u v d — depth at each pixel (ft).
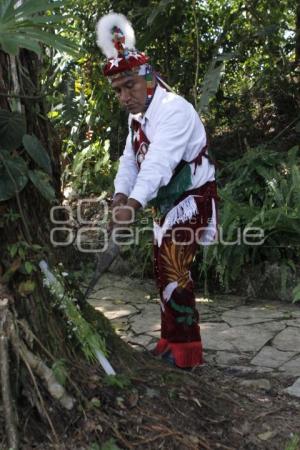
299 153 21.15
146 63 9.19
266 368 11.02
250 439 8.13
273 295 15.94
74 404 7.54
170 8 21.54
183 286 9.72
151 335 12.83
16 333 7.39
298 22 23.31
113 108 22.98
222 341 12.57
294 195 16.29
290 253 16.29
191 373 9.39
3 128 7.52
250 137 23.88
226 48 22.86
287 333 13.03
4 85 7.74
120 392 7.98
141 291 16.55
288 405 9.34
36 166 8.12
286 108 24.16
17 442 7.04
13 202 7.76
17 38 6.59
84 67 22.07
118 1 21.53
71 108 22.04
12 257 7.63
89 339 8.22
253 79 25.26
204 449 7.69
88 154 21.97
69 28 7.47
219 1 22.98
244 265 16.47
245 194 17.79
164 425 7.82
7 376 7.20
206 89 18.28
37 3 6.91
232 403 8.90
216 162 22.03
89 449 7.26
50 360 7.66
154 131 9.25
